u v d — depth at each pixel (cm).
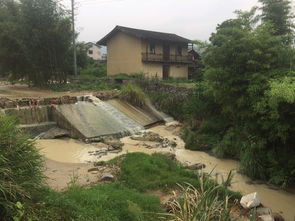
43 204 470
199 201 442
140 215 616
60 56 2484
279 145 1160
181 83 2725
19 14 2289
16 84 2852
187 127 1775
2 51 2248
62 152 1323
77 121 1595
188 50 3916
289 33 1432
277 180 1063
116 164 1084
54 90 2391
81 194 644
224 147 1364
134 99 2092
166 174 970
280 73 1185
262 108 1124
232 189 1041
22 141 500
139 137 1633
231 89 1302
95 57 6144
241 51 1294
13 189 422
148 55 3209
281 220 778
